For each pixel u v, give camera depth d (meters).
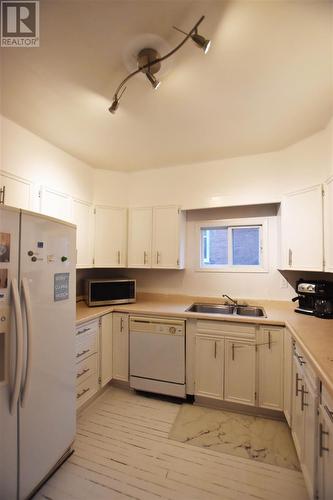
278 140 2.15
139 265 2.85
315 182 1.99
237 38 1.15
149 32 1.12
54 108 1.69
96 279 2.82
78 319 2.03
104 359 2.38
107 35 1.14
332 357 1.22
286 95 1.56
